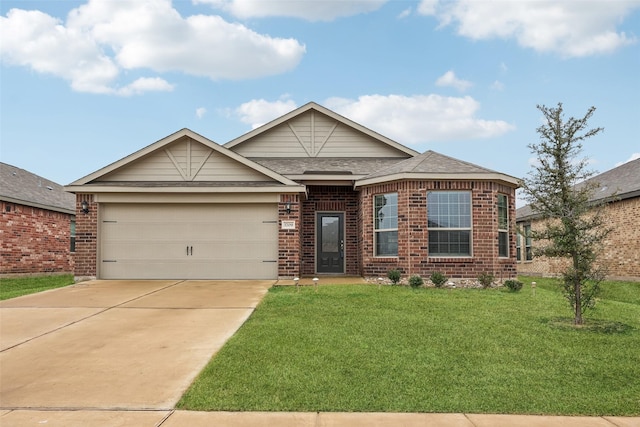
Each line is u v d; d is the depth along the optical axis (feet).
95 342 23.80
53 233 68.13
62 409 16.05
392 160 58.65
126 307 32.30
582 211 28.73
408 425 14.93
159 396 17.12
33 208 63.57
